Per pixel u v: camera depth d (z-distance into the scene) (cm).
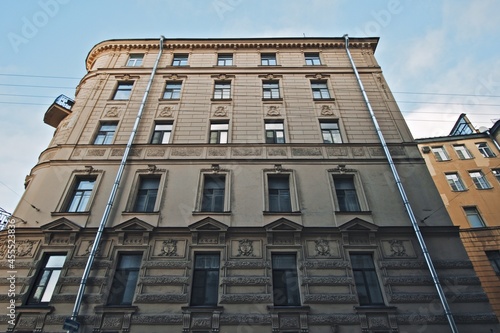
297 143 1421
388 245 1101
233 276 1027
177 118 1543
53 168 1326
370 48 1975
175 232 1127
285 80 1772
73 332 902
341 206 1247
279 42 2000
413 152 1384
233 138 1454
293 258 1092
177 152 1393
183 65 1884
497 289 1645
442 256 1070
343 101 1638
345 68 1830
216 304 986
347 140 1445
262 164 1348
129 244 1097
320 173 1318
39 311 946
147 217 1169
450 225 1139
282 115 1565
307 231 1128
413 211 1190
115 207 1198
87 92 1686
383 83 1728
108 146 1402
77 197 1262
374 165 1345
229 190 1254
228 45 1989
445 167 2277
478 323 931
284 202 1256
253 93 1697
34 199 1226
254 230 1127
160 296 982
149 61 1891
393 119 1534
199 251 1092
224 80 1777
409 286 1008
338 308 966
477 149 2330
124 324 928
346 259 1068
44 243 1098
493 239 1848
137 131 1477
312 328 928
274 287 1025
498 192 2073
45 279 1038
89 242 1102
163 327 930
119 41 1980
